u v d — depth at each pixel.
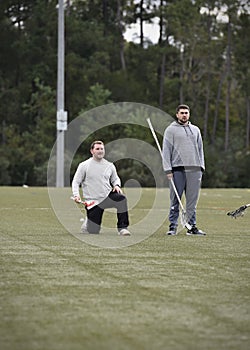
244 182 100.69
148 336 9.53
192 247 18.59
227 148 110.94
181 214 22.08
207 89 115.81
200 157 22.30
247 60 113.81
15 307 11.14
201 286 12.99
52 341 9.24
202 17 115.25
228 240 20.31
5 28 107.62
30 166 94.94
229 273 14.43
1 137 106.44
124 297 11.94
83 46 110.94
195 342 9.29
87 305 11.31
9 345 9.05
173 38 115.62
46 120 103.75
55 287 12.73
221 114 119.62
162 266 15.26
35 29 107.62
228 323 10.31
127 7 118.31
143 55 115.00
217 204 36.72
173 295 12.16
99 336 9.51
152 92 114.50
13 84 109.44
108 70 112.50
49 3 108.50
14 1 107.44
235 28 114.31
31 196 41.69
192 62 116.62
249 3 113.25
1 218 27.00
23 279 13.51
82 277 13.77
